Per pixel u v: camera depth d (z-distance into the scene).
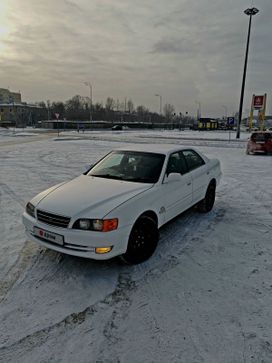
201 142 25.72
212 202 5.86
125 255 3.45
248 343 2.35
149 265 3.61
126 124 81.81
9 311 2.75
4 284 3.19
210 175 5.61
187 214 5.58
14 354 2.25
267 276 3.37
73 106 114.56
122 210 3.29
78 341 2.39
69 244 3.21
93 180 4.19
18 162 12.91
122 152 4.82
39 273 3.42
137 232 3.54
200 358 2.20
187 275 3.39
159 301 2.91
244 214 5.61
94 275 3.38
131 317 2.67
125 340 2.39
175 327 2.54
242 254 3.92
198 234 4.58
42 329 2.52
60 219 3.27
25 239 4.38
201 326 2.55
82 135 39.88
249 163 13.06
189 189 4.77
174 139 30.52
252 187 8.06
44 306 2.83
